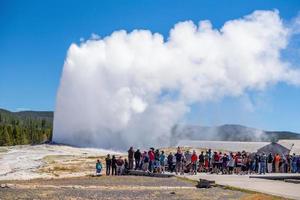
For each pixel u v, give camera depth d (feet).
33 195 107.14
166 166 180.55
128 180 150.71
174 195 109.50
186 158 174.29
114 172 183.52
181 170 170.81
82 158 284.61
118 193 113.39
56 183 142.20
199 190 120.47
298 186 127.75
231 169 173.06
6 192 113.39
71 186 131.13
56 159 273.33
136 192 115.75
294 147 256.11
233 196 107.45
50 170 211.41
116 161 181.37
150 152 174.29
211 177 153.58
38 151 336.49
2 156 282.97
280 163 184.55
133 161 185.78
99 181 148.66
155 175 166.30
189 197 105.81
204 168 178.19
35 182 147.95
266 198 100.73
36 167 223.92
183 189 123.34
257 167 177.17
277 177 160.86
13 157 277.23
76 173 198.18
